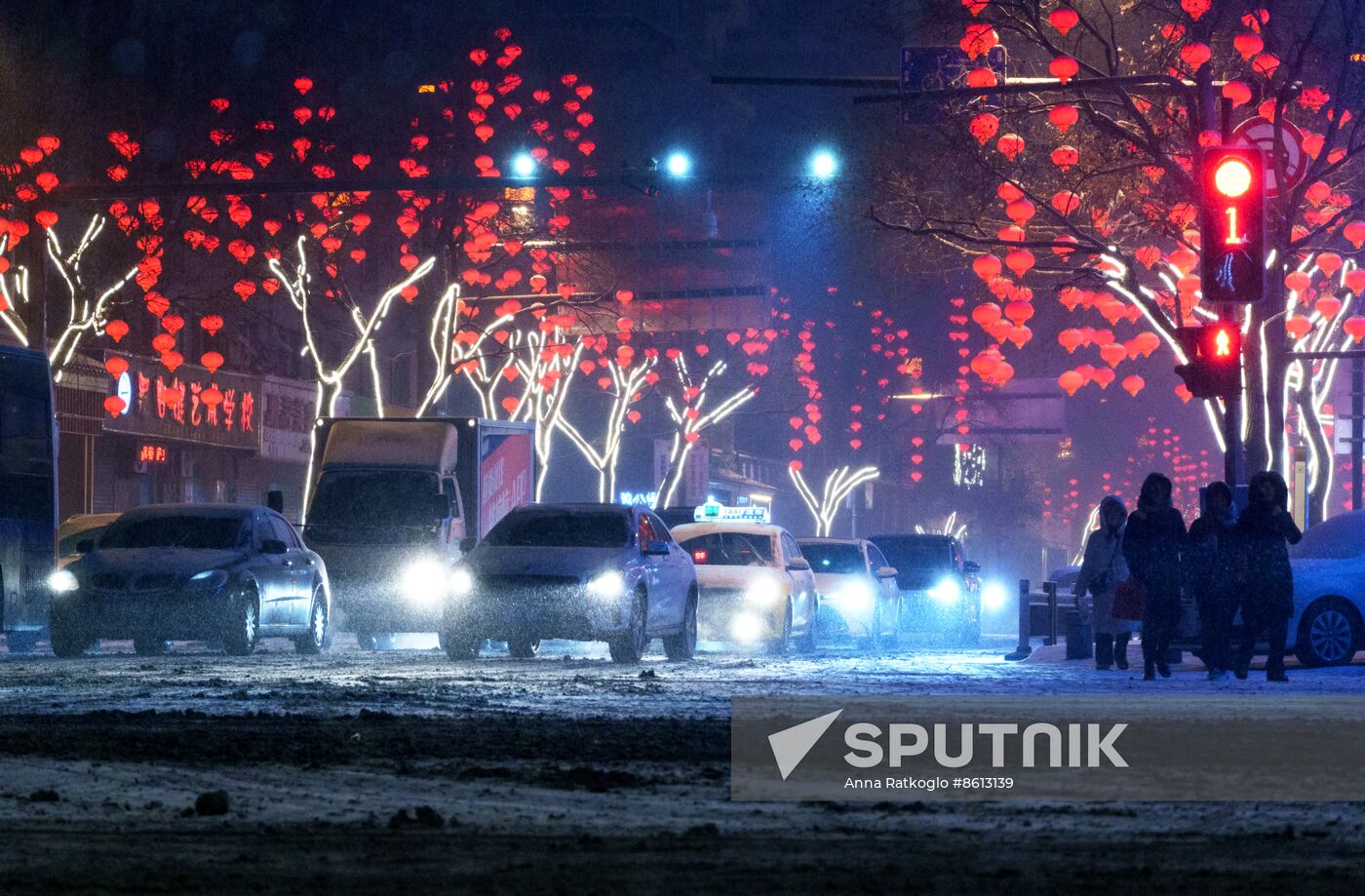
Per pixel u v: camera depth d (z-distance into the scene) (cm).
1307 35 7769
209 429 13150
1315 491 10025
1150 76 6744
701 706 4006
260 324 14688
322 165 12169
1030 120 8950
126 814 2152
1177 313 7506
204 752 2900
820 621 8644
